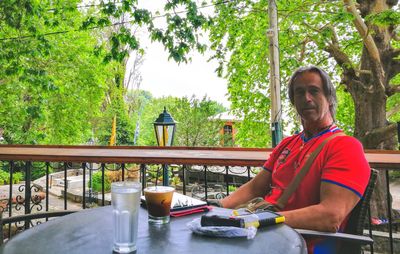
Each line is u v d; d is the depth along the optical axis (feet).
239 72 34.73
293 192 5.30
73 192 36.73
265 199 5.89
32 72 25.72
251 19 33.37
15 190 36.17
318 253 4.65
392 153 8.05
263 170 6.42
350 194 4.72
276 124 21.95
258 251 3.18
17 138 43.32
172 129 13.42
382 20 20.38
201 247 3.28
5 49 25.36
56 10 26.71
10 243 3.47
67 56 38.99
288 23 31.83
